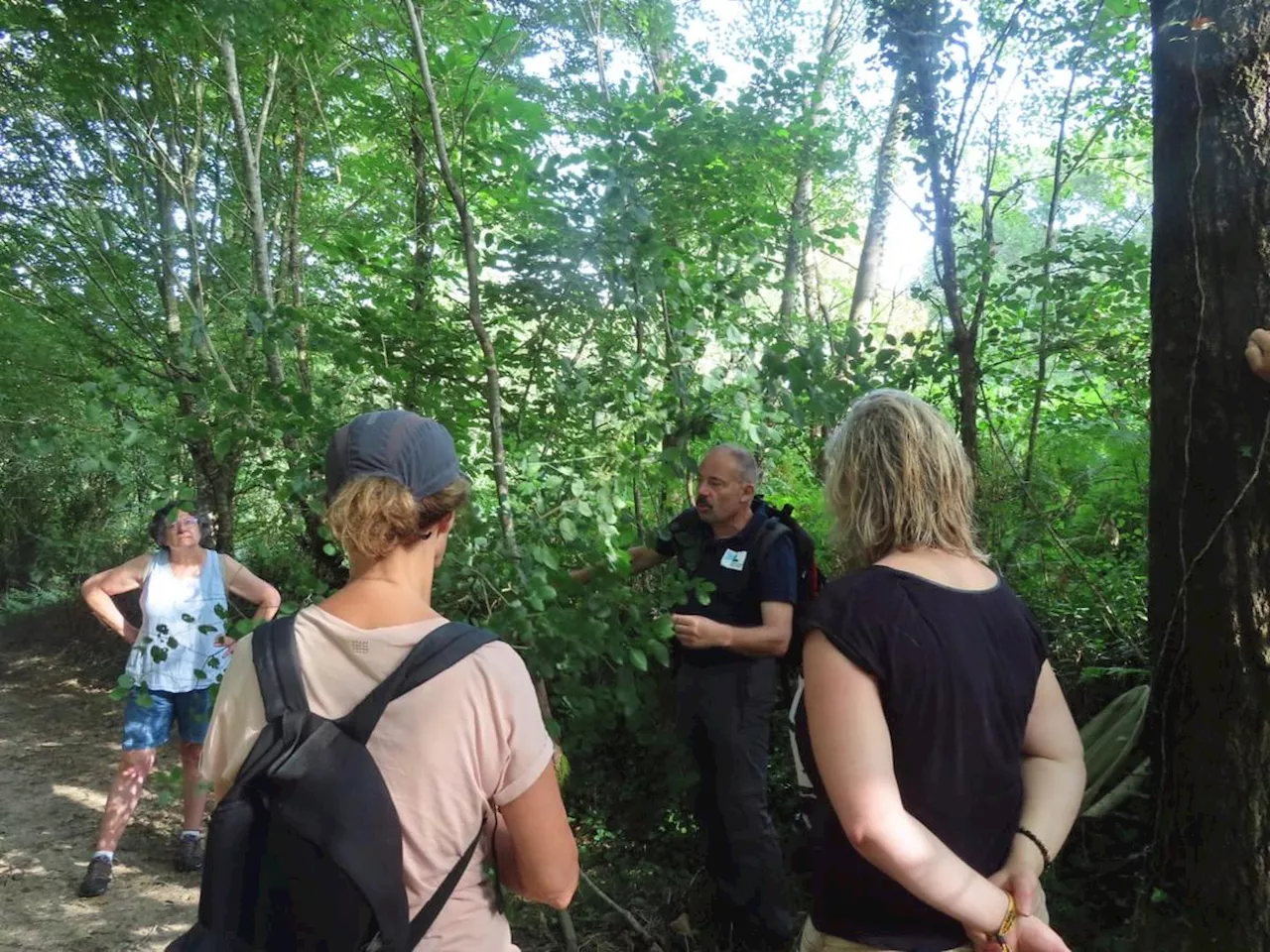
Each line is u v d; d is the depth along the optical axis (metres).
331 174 6.62
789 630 3.16
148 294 6.30
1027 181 4.54
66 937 3.43
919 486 1.53
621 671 2.92
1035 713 1.58
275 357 3.78
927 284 4.57
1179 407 2.42
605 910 3.34
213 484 4.76
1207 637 2.34
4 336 6.20
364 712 1.23
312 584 2.96
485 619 2.79
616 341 3.85
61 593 9.02
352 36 4.28
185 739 3.95
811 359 3.12
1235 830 2.29
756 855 3.12
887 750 1.37
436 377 3.58
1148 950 2.47
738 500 3.30
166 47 5.35
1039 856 1.44
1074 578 3.89
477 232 3.57
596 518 2.92
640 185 3.75
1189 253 2.39
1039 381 4.21
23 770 5.37
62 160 6.15
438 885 1.25
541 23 4.67
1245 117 2.30
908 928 1.42
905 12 3.67
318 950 1.17
